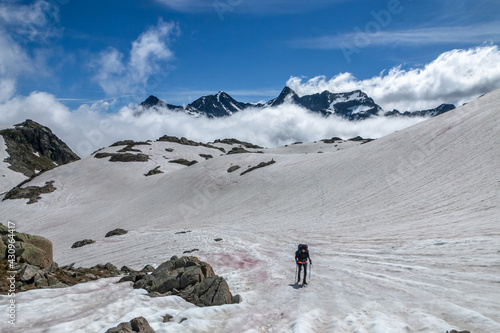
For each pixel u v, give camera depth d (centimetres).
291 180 6122
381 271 1348
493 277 1008
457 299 891
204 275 1398
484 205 2288
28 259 1349
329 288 1200
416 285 1077
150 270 1697
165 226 5269
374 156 5394
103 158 13350
